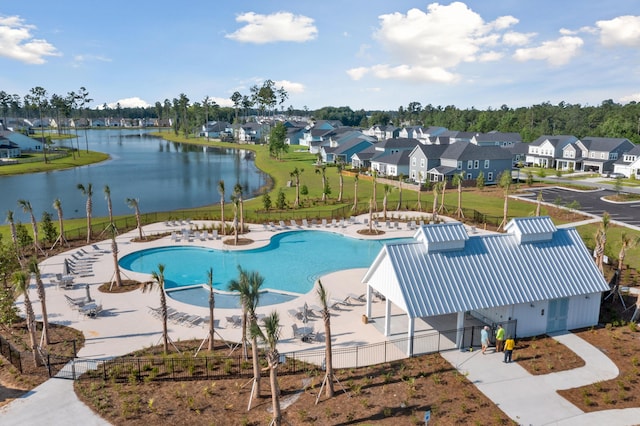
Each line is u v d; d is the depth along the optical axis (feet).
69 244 147.23
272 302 103.76
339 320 91.97
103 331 86.58
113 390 66.44
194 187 296.92
